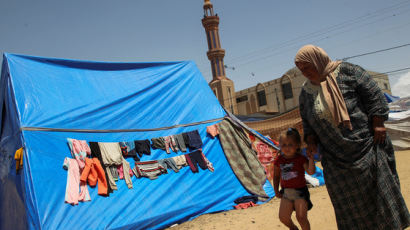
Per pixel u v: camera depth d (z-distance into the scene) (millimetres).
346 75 2859
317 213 5043
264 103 43562
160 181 6449
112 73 7691
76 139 5934
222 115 8430
